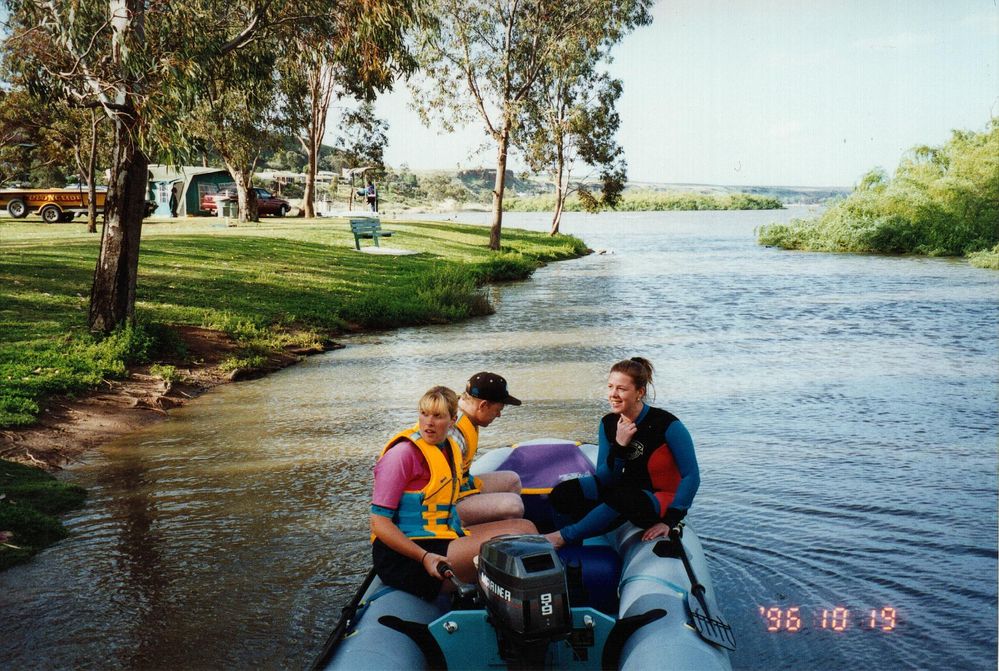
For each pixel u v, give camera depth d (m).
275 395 11.16
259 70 14.62
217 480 7.54
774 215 139.75
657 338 15.78
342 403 10.61
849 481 7.20
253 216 39.44
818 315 19.17
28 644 4.62
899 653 4.39
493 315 19.52
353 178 56.91
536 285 27.19
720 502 6.69
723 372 12.30
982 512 6.43
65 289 15.67
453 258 31.22
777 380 11.69
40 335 12.14
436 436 4.12
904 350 14.35
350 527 6.36
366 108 54.12
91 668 4.37
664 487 4.80
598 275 31.19
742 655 4.39
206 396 11.16
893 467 7.61
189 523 6.47
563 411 9.92
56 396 9.96
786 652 4.41
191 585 5.36
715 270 33.22
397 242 33.38
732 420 9.41
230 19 14.23
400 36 14.37
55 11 11.48
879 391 10.93
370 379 12.14
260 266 21.89
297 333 15.35
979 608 4.88
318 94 47.25
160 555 5.85
